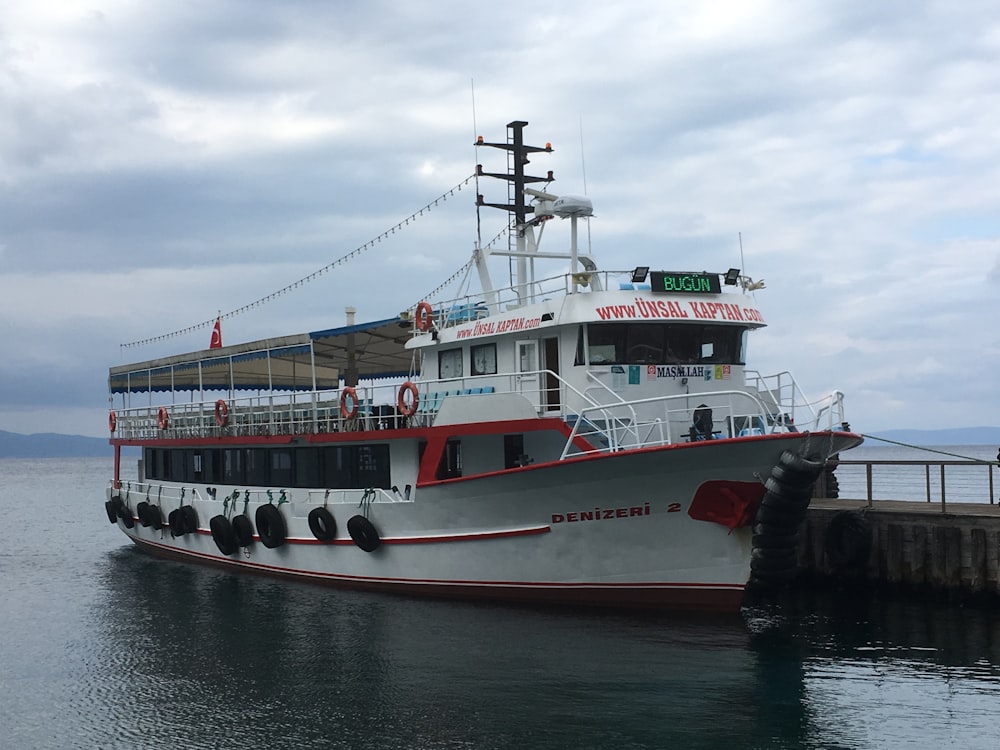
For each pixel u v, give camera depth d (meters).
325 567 24.77
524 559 20.58
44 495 88.88
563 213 21.75
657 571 19.53
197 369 32.97
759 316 22.33
